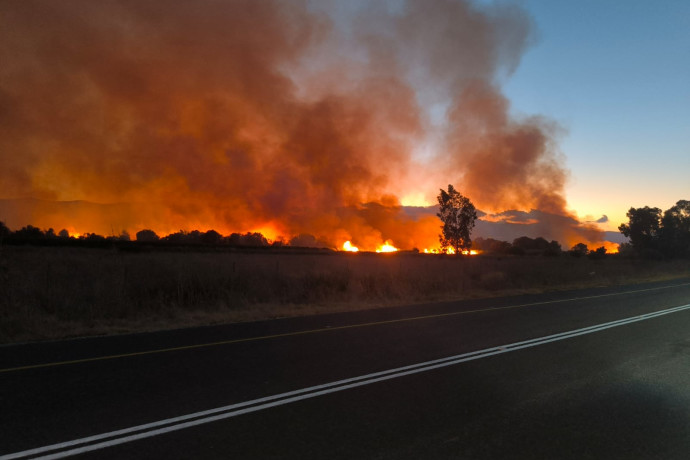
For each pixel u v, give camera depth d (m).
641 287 21.45
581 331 9.12
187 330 9.23
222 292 13.12
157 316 10.60
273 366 6.15
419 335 8.63
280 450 3.50
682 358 6.81
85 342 7.87
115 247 32.94
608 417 4.34
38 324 8.84
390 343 7.82
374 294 15.66
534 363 6.43
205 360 6.50
